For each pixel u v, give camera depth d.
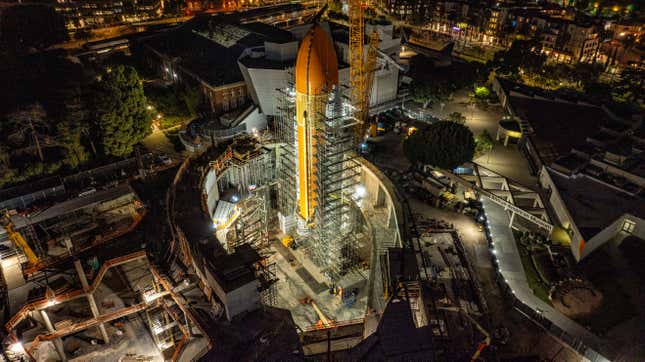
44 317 57.53
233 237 84.12
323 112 71.75
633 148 88.44
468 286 57.41
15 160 98.69
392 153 106.31
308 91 69.44
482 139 103.62
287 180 85.19
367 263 81.69
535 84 154.62
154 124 126.81
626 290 63.56
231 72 127.69
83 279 56.97
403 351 42.44
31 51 173.62
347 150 77.81
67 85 140.00
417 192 87.19
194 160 93.19
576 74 158.88
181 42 157.38
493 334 52.00
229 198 94.94
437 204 83.12
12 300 65.88
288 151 82.62
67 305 64.88
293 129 78.75
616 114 110.56
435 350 43.34
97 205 90.56
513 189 85.56
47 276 70.81
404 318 46.09
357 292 75.69
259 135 102.06
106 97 100.94
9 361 51.84
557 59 196.38
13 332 56.66
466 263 61.75
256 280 51.75
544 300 62.75
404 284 53.22
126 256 63.97
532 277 66.75
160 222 82.38
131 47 174.00
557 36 194.38
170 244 70.88
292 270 80.75
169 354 58.66
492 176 88.75
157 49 156.62
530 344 53.22
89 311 64.06
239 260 53.81
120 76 102.81
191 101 125.31
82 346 59.84
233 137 103.75
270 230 90.88
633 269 67.19
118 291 67.44
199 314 53.81
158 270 63.94
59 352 56.75
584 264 68.25
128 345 60.03
